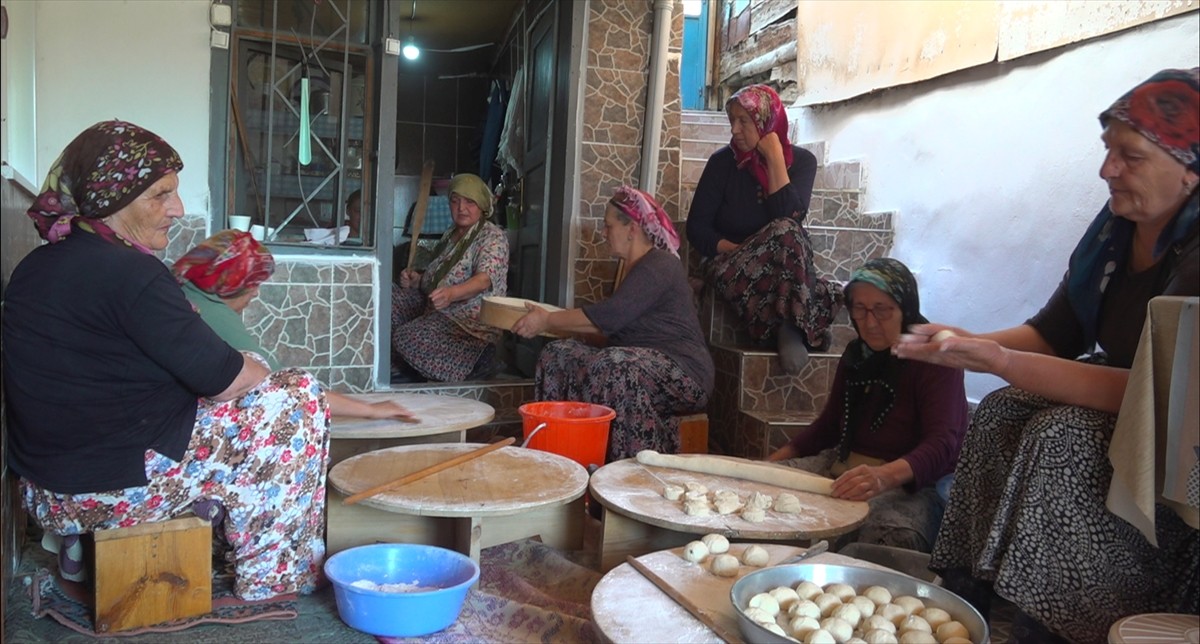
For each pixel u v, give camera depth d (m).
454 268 4.26
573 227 4.41
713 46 7.05
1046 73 3.59
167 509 2.09
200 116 3.56
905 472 2.50
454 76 6.82
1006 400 2.01
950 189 4.14
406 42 6.43
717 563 1.99
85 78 3.37
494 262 4.21
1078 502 1.76
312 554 2.32
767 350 3.97
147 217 2.05
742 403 3.87
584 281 4.45
